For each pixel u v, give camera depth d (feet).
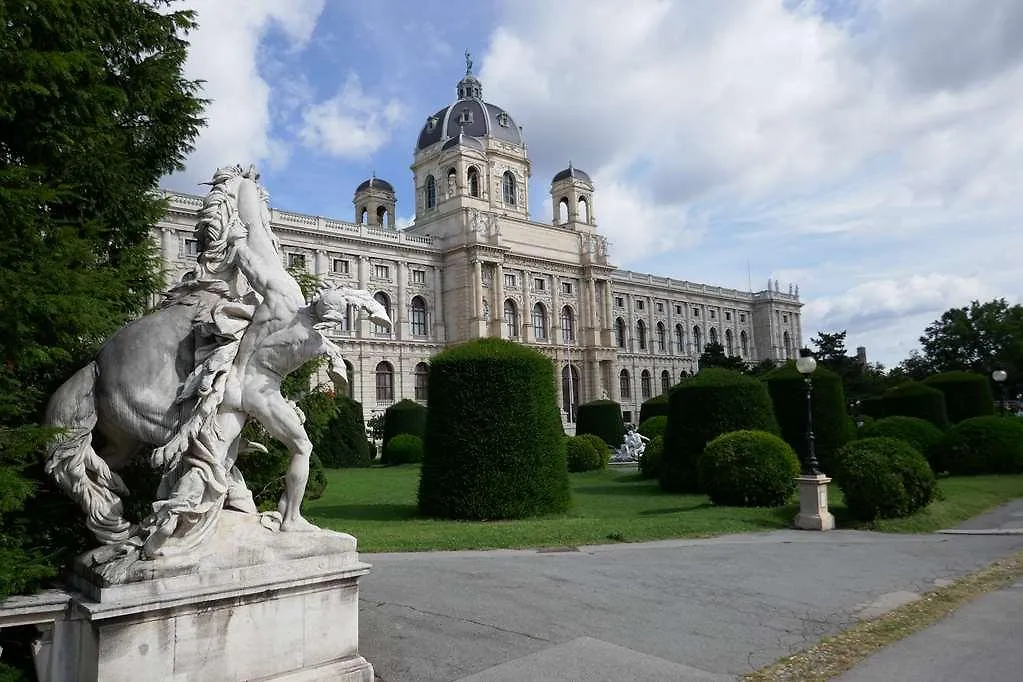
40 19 17.01
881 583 31.14
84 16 18.83
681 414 68.95
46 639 14.74
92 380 16.74
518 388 51.47
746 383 67.56
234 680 15.14
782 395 75.25
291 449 17.28
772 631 24.03
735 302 352.49
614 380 279.08
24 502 16.99
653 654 21.48
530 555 37.24
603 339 278.26
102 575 14.24
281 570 15.94
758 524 48.01
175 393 16.57
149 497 19.76
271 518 16.96
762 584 30.86
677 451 68.54
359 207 270.26
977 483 68.54
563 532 42.68
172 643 14.35
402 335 224.94
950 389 109.50
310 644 16.42
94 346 19.60
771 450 55.83
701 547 40.01
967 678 19.21
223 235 18.34
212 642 14.88
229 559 15.29
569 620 25.00
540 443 51.49
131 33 22.09
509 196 278.46
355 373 211.82
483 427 50.65
